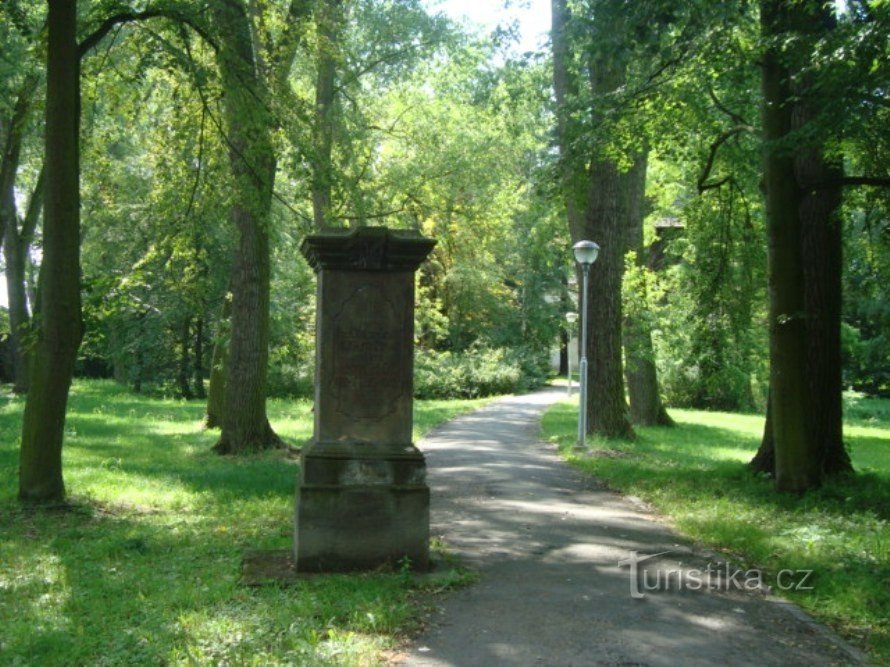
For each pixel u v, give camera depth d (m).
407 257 7.30
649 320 23.64
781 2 11.53
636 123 13.84
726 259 14.97
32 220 32.94
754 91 15.06
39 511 10.54
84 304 13.26
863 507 10.91
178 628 5.65
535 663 5.25
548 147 22.55
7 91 18.28
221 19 13.72
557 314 58.22
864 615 6.43
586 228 20.94
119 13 11.83
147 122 16.50
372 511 7.23
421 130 24.44
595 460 16.39
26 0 13.02
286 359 39.12
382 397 7.34
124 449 18.14
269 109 13.20
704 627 6.07
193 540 8.80
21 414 25.78
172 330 39.03
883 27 9.35
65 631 5.69
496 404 37.81
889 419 38.78
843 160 13.44
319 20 16.61
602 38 11.62
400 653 5.37
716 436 24.92
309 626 5.70
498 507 11.13
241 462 16.16
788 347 11.92
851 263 19.58
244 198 13.90
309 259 7.74
